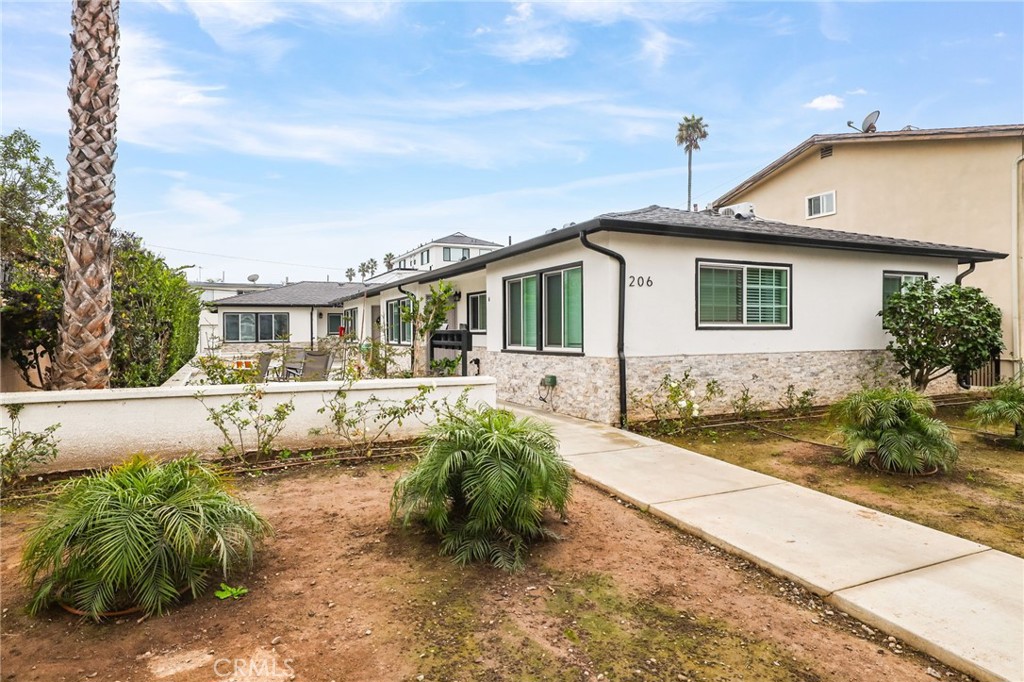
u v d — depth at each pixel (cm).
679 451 632
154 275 866
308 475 522
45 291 643
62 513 275
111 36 575
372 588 304
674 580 326
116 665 234
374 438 616
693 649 258
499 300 1088
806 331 928
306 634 260
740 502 456
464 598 296
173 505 282
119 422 522
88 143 563
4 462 465
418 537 371
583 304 834
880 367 1005
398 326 1678
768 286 896
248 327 2569
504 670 238
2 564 325
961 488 511
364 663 240
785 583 328
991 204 1205
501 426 362
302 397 589
